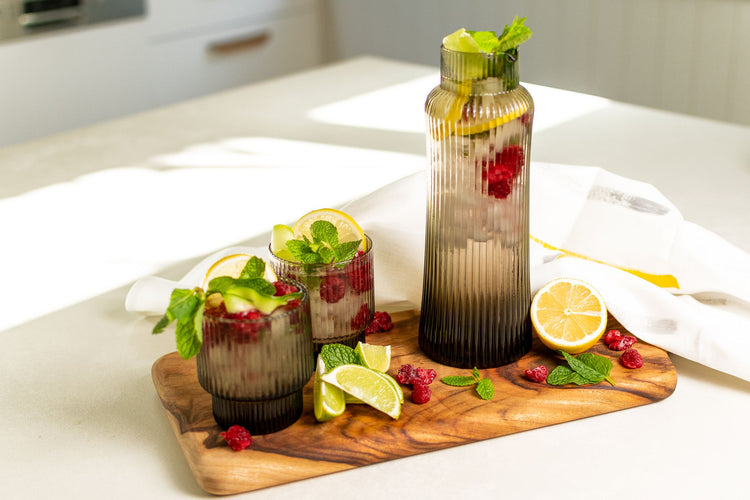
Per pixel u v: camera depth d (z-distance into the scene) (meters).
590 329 1.08
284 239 1.08
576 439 1.00
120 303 1.22
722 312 1.13
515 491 0.94
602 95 2.72
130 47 2.74
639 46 2.59
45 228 1.38
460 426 0.99
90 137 1.69
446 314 1.07
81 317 1.19
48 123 2.61
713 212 1.37
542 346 1.11
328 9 3.33
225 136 1.68
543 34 2.78
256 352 0.96
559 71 2.79
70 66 2.61
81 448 1.00
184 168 1.55
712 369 1.08
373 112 1.78
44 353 1.13
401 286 1.17
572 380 1.04
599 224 1.22
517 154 1.02
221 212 1.41
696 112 2.55
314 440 0.98
